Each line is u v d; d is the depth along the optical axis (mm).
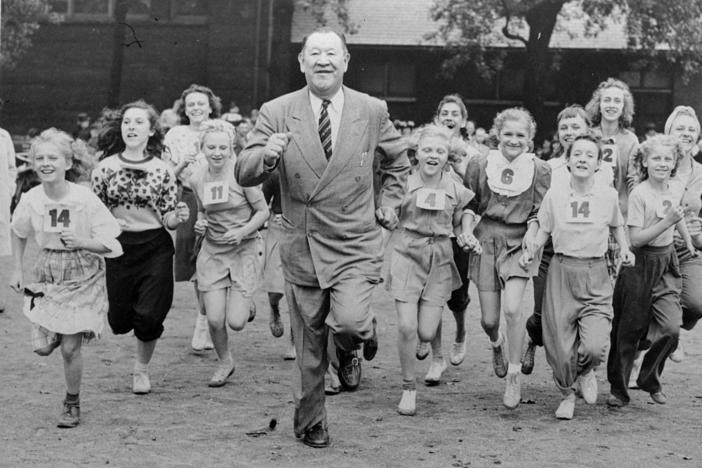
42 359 8617
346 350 5965
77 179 6824
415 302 7043
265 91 36469
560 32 35031
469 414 7000
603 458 5949
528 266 7027
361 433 6430
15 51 33406
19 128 37188
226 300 7758
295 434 6180
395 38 36375
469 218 7309
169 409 6961
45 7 34344
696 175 7883
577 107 7820
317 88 5820
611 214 6875
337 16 34875
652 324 7273
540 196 7227
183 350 9148
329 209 5844
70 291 6410
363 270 5859
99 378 7918
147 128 7430
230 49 36312
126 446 6031
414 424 6688
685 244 7699
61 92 37062
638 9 30203
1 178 10914
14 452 5855
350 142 5816
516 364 7156
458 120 8680
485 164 7387
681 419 6969
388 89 37062
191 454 5879
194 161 8492
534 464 5797
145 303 7258
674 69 35562
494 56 35219
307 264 5910
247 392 7523
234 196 7715
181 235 9219
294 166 5836
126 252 7301
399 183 6125
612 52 35375
